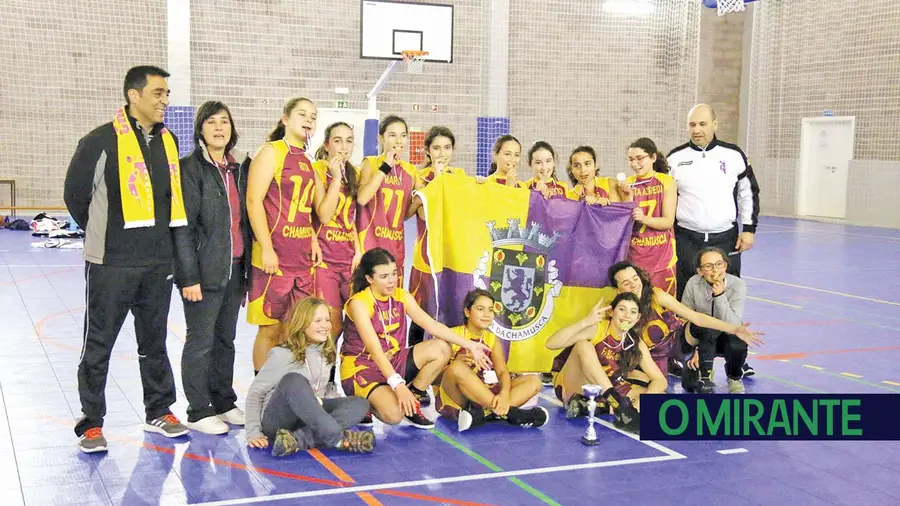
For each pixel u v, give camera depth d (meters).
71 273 10.41
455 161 19.91
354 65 18.86
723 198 6.19
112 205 4.29
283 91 18.42
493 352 5.35
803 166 21.22
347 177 5.35
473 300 5.14
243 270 5.02
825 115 20.47
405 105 19.41
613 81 20.47
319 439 4.51
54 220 14.40
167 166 4.46
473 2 19.48
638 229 6.03
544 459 4.39
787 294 9.84
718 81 22.39
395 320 4.96
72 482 3.97
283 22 18.23
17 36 16.78
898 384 5.95
